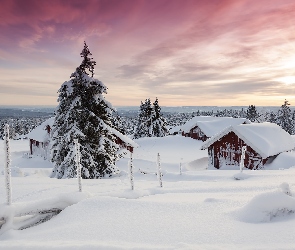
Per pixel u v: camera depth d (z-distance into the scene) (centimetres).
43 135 4625
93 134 1842
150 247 287
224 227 350
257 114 9481
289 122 8844
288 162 2289
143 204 482
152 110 7006
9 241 344
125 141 3186
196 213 425
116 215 430
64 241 323
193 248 279
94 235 347
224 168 2750
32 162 4294
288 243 283
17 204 455
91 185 934
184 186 855
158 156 863
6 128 442
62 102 1875
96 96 1878
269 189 700
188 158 3828
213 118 6038
